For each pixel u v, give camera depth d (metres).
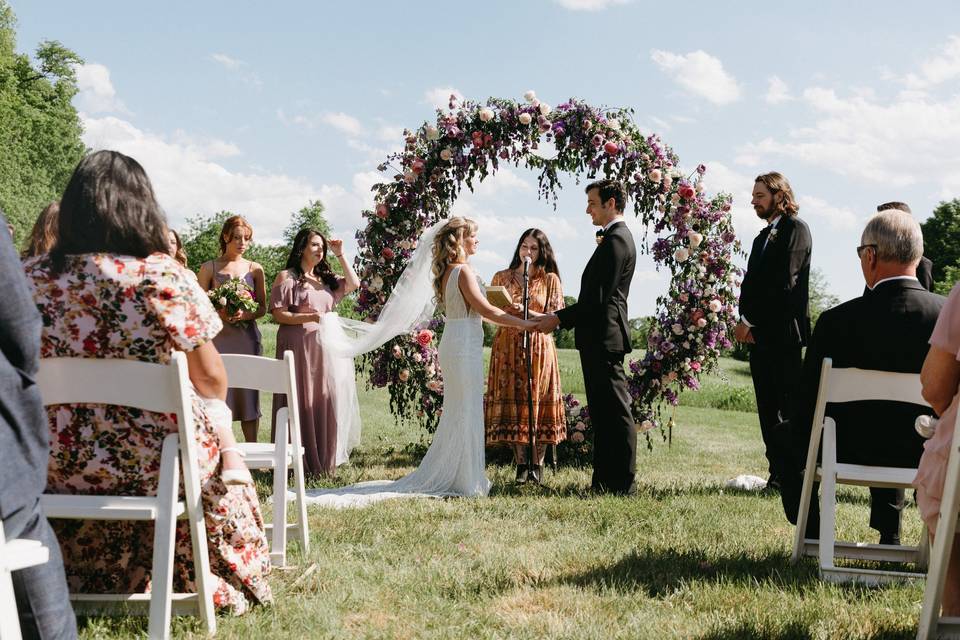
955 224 54.19
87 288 2.80
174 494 2.77
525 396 6.94
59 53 49.84
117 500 2.75
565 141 8.14
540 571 3.84
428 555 4.17
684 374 8.18
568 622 3.09
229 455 3.09
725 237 8.05
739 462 8.87
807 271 6.52
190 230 64.50
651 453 9.36
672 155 8.14
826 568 3.67
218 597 3.05
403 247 8.14
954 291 2.73
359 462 8.20
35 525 2.06
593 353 6.34
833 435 3.72
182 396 2.76
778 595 3.46
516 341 7.00
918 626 3.03
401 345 8.28
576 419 8.29
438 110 8.26
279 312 7.11
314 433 7.16
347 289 7.62
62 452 2.83
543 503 5.71
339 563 3.94
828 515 3.69
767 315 6.50
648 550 4.24
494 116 8.12
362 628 3.04
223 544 3.12
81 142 49.81
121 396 2.75
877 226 3.72
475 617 3.18
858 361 3.70
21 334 1.91
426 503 5.75
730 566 3.97
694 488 6.61
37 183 46.22
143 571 3.07
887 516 4.43
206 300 2.94
